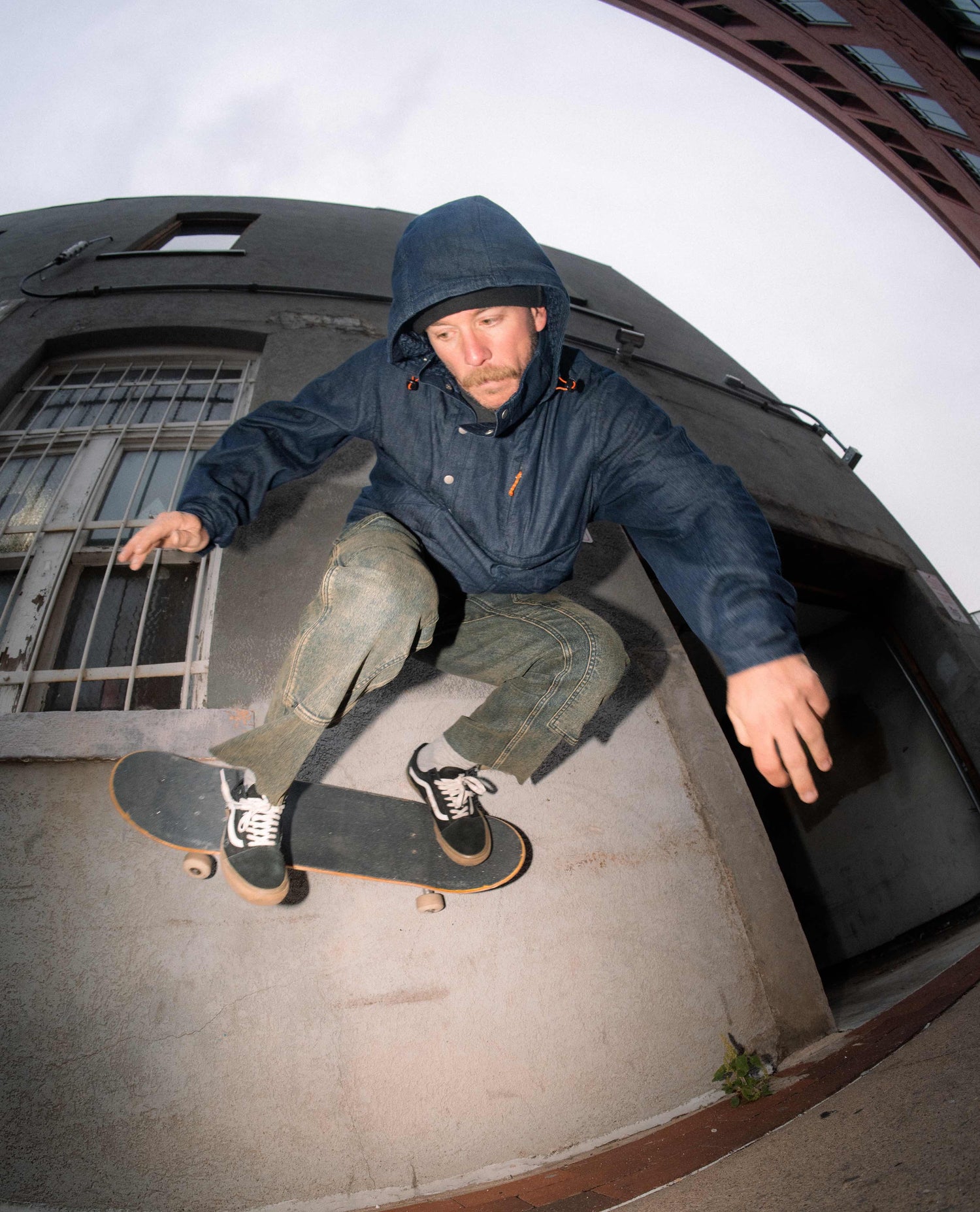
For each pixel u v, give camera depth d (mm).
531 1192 1767
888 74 11336
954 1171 949
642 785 2893
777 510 5297
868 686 6250
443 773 2174
